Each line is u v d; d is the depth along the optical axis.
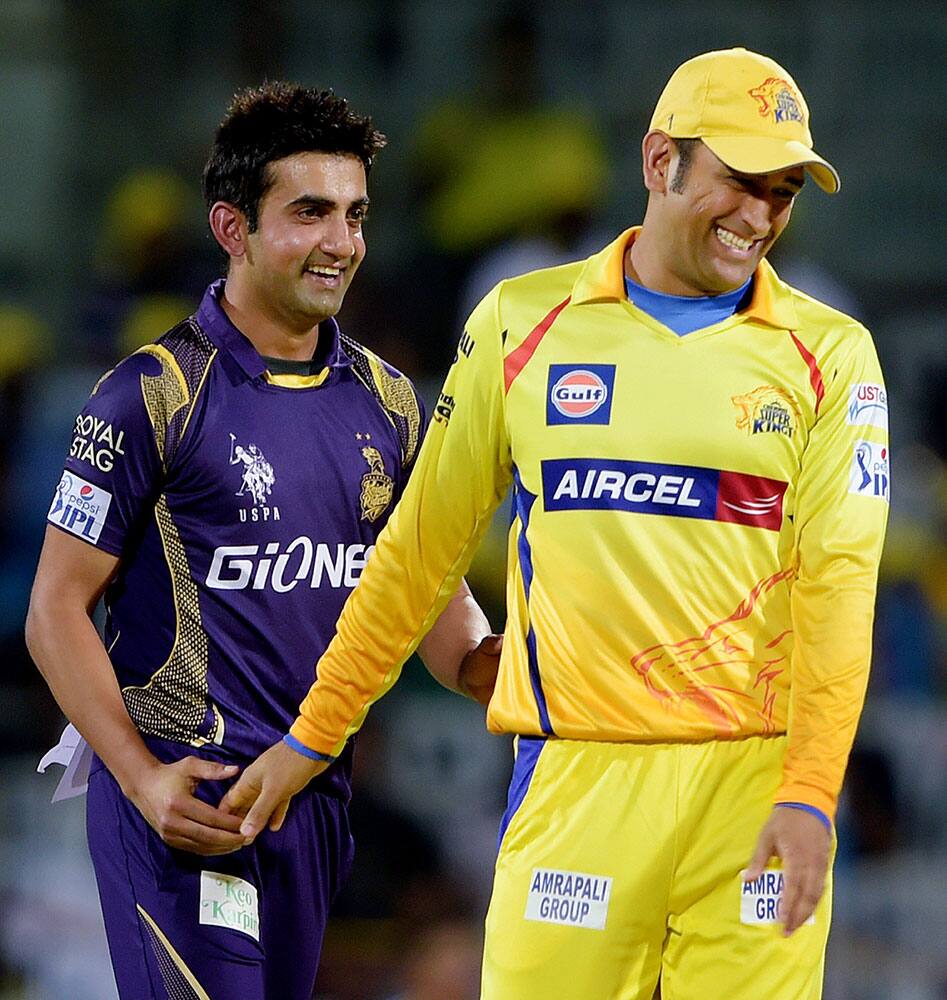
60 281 38.84
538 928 11.97
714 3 39.41
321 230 13.43
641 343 11.88
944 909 26.45
